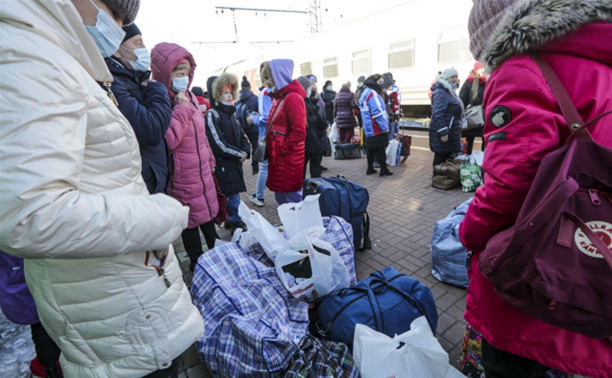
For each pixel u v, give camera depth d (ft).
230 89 9.94
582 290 2.52
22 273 4.22
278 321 5.37
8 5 2.13
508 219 3.24
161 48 6.87
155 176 6.22
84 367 3.20
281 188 10.23
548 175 2.70
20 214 2.02
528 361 3.50
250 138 19.25
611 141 2.76
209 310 5.75
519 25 2.97
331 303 5.69
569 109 2.79
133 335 3.14
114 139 2.80
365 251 9.49
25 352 6.16
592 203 2.61
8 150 2.00
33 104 2.07
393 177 16.90
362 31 29.94
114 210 2.48
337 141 23.30
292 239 6.32
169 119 5.45
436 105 14.20
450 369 4.89
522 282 2.75
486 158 3.29
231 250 6.81
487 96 3.40
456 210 8.37
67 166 2.23
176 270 3.49
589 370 3.09
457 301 7.18
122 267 2.93
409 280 5.87
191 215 7.97
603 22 2.74
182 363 5.83
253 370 4.78
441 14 23.26
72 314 2.96
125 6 3.94
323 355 4.95
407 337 4.53
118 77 4.99
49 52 2.24
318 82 37.06
